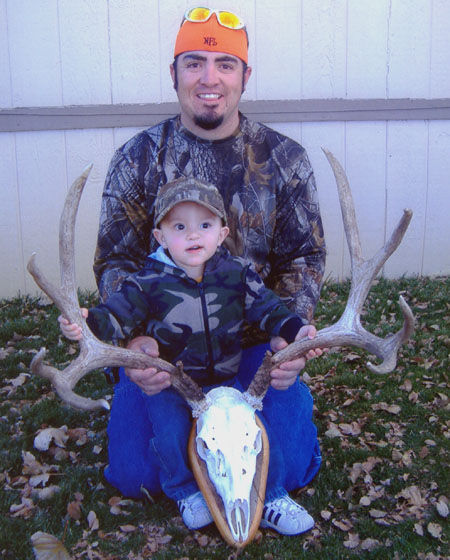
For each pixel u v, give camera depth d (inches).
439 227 292.0
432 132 284.8
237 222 136.8
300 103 275.4
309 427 131.9
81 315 108.7
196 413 110.3
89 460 150.0
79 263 273.7
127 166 137.9
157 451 123.0
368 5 273.7
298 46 273.0
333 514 128.6
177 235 114.3
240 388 129.0
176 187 113.3
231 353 124.5
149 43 264.8
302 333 116.4
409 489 133.8
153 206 137.5
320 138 279.1
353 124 280.1
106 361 109.6
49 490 136.6
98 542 121.6
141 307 117.8
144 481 131.4
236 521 102.3
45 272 272.7
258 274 135.0
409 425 160.2
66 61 262.2
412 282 276.2
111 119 266.7
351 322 116.7
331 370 189.3
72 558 117.0
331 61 275.3
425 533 122.4
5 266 270.7
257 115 274.5
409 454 147.8
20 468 147.8
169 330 119.6
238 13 268.7
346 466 143.5
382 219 288.0
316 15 271.9
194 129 136.6
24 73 260.8
